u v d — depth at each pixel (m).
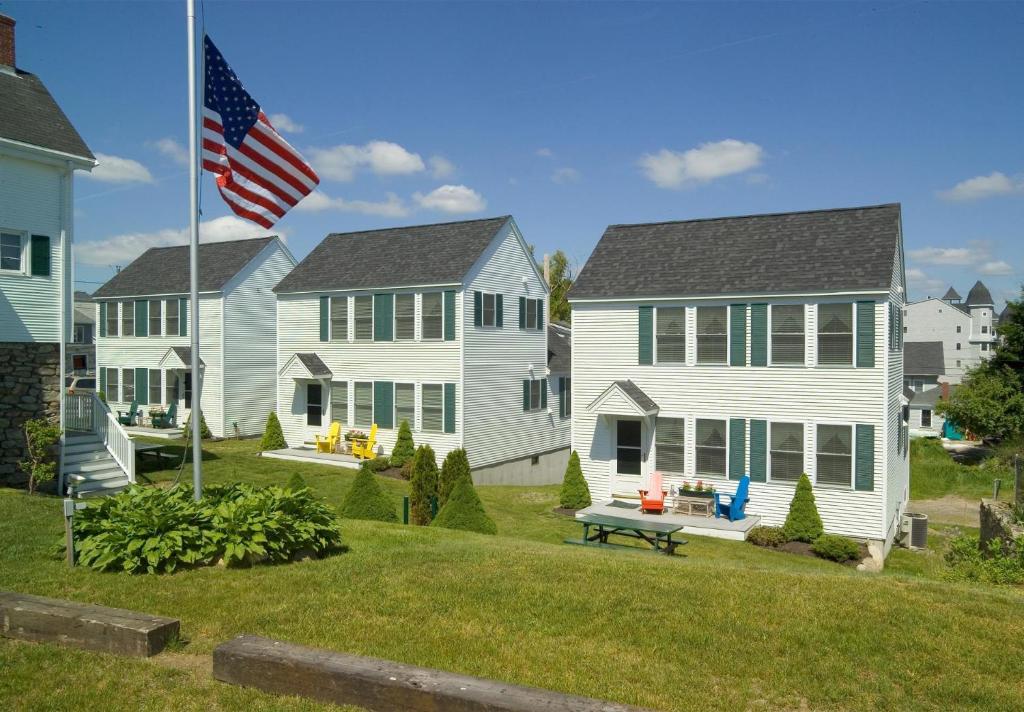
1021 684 6.61
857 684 6.54
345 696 5.60
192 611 7.77
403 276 26.28
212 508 9.79
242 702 5.70
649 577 9.23
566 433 32.44
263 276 33.31
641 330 20.59
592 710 4.97
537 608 8.06
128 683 5.98
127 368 34.69
